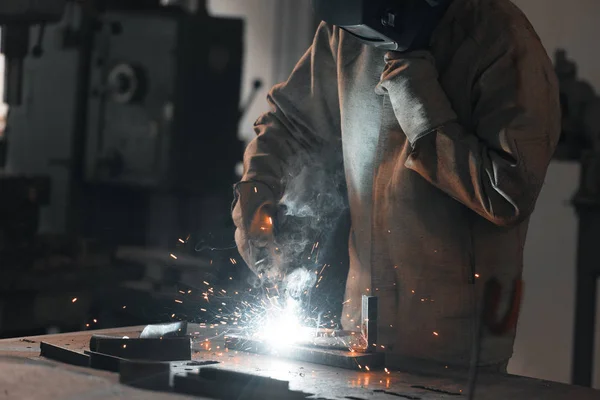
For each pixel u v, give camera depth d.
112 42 4.87
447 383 1.96
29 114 4.98
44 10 3.56
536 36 2.29
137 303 4.31
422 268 2.36
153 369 1.85
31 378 1.90
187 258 4.95
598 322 4.74
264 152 2.67
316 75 2.67
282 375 1.97
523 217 2.15
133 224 5.12
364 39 2.27
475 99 2.27
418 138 2.21
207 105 4.93
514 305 2.23
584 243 4.33
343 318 2.62
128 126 4.86
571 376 4.44
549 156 2.20
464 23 2.31
